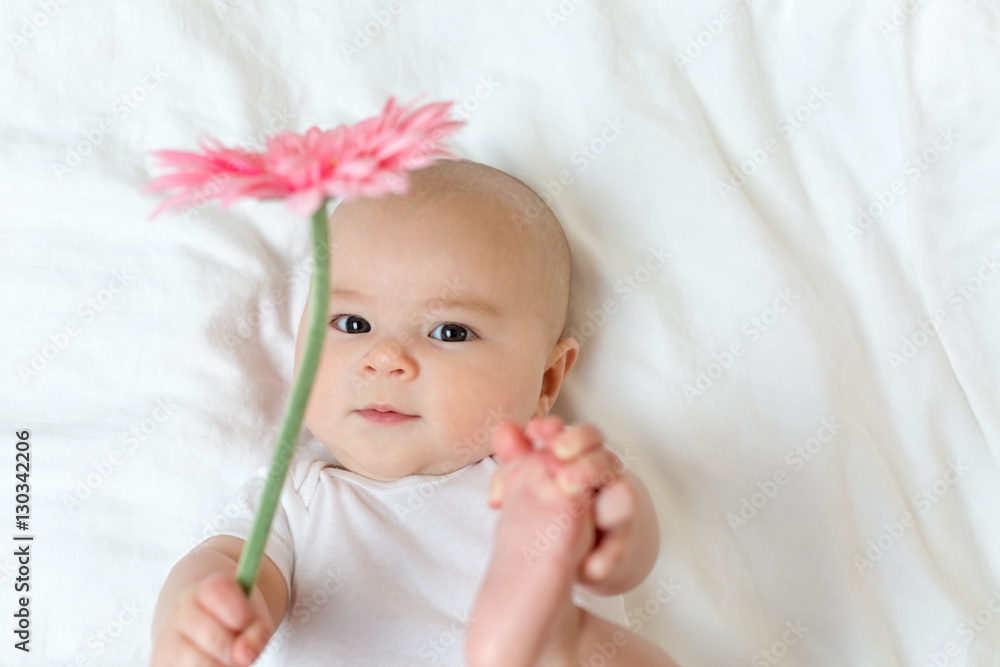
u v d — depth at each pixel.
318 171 0.49
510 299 0.68
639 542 0.59
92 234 0.72
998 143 0.73
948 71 0.74
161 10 0.74
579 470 0.54
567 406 0.74
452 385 0.67
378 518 0.67
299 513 0.68
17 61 0.73
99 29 0.73
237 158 0.52
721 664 0.71
